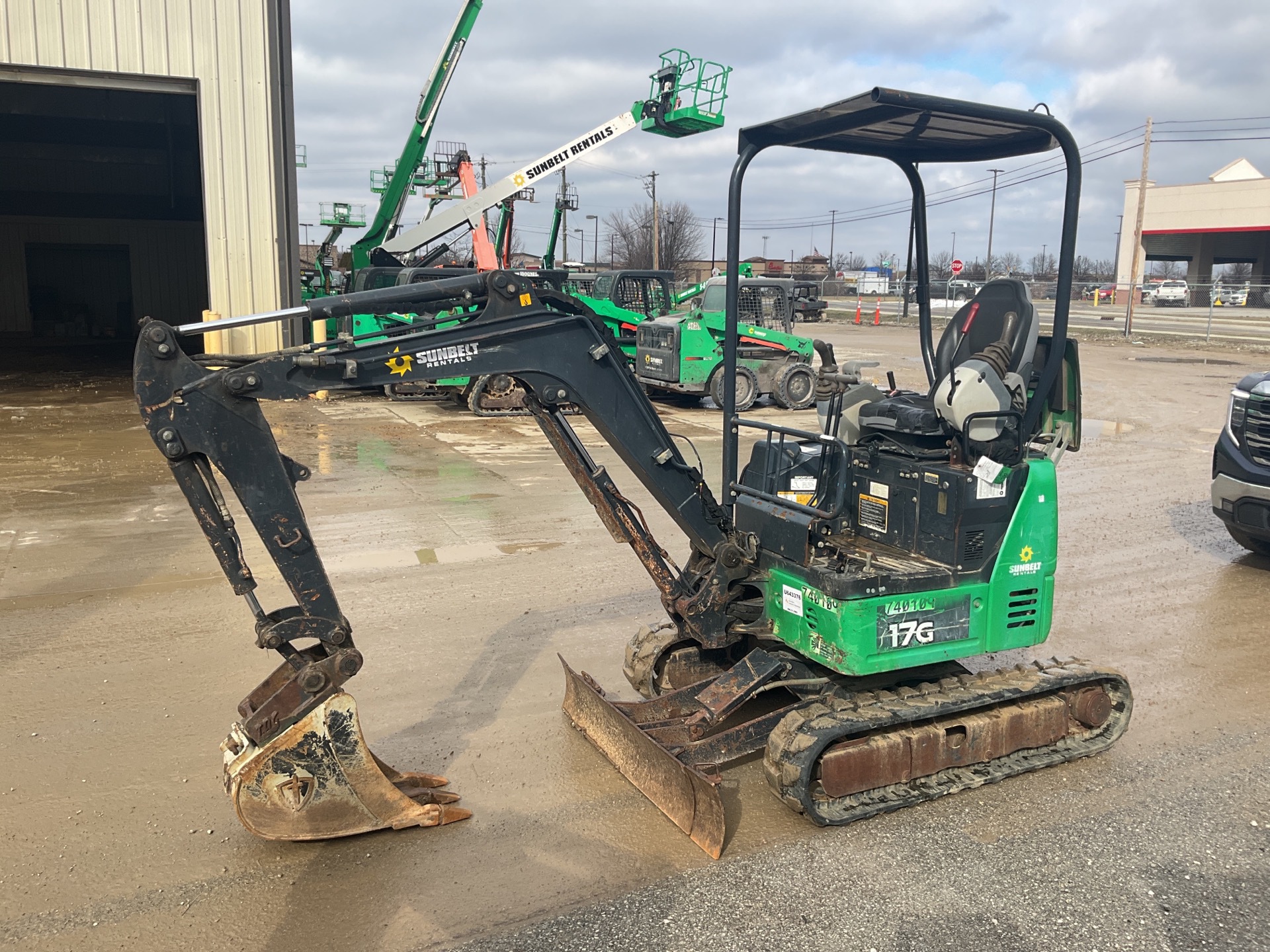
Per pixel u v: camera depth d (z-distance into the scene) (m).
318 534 8.83
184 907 3.59
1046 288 25.91
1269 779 4.66
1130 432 15.19
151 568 7.77
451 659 6.03
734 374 4.92
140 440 13.56
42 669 5.77
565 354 4.23
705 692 4.52
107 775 4.56
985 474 4.41
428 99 20.94
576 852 3.99
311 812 3.94
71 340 32.56
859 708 4.36
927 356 5.69
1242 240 60.97
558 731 5.11
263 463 3.65
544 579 7.61
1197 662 6.17
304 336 18.64
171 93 17.33
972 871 3.86
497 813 4.29
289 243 18.28
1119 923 3.52
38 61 16.06
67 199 32.97
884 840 4.10
